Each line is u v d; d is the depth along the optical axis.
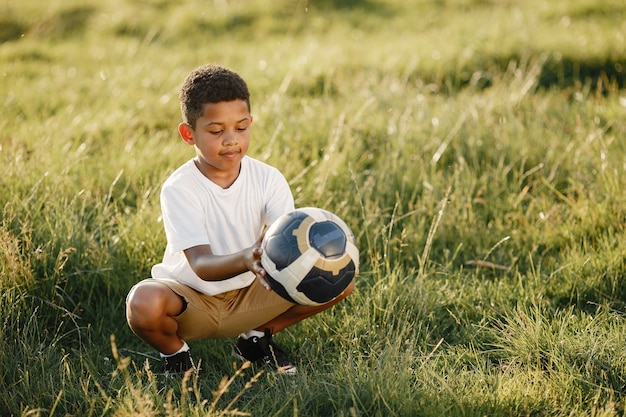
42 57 9.69
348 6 11.52
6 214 4.17
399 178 5.14
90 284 3.96
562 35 8.34
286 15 11.16
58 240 3.99
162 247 4.17
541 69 7.62
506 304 3.91
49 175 4.84
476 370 3.29
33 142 5.74
